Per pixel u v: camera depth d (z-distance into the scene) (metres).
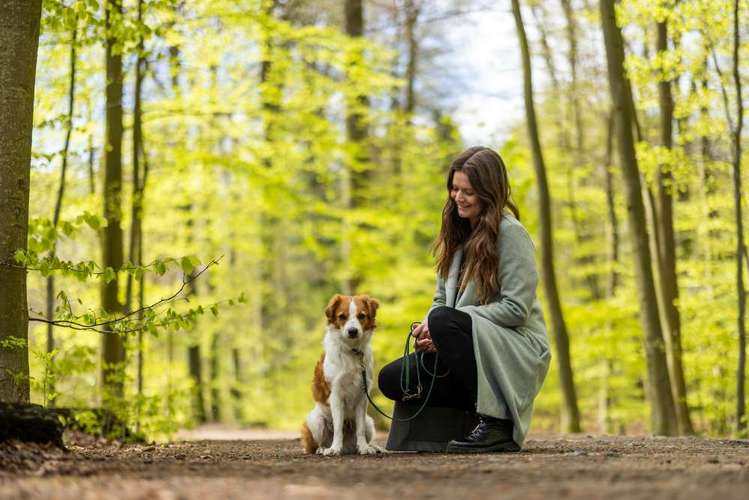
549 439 7.27
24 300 5.05
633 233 10.09
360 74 12.60
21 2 5.10
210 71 11.63
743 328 9.94
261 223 18.92
